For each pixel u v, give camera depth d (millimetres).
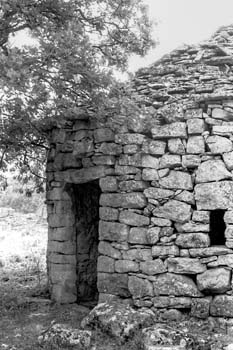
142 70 8906
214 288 7309
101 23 8133
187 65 8609
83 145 8680
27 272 12617
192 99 7789
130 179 8078
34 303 9414
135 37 8242
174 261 7594
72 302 9398
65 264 9398
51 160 9680
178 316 7473
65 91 7523
